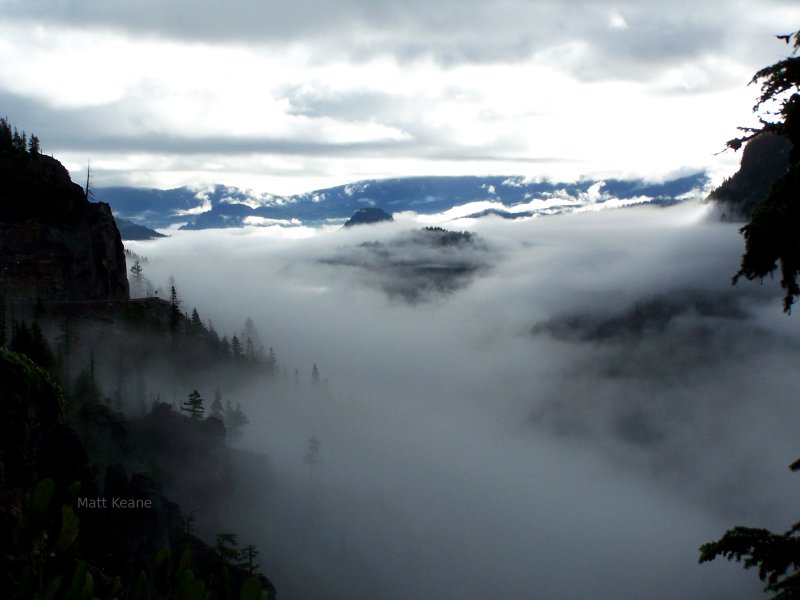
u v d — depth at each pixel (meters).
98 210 169.50
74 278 160.88
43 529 14.23
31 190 161.62
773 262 12.12
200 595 13.67
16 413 23.45
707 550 12.91
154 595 14.09
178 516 75.00
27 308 143.62
